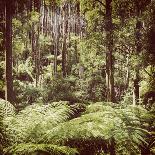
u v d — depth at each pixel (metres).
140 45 12.01
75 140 5.47
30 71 29.84
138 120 6.07
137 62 11.74
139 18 11.73
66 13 39.22
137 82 13.66
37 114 5.82
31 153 4.78
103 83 22.78
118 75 22.44
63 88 19.88
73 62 34.09
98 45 12.98
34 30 34.62
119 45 12.79
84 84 22.78
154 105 11.21
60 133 5.12
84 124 5.33
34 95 19.27
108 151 6.04
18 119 5.62
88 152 5.79
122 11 13.71
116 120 5.73
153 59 11.73
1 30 15.83
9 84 12.06
